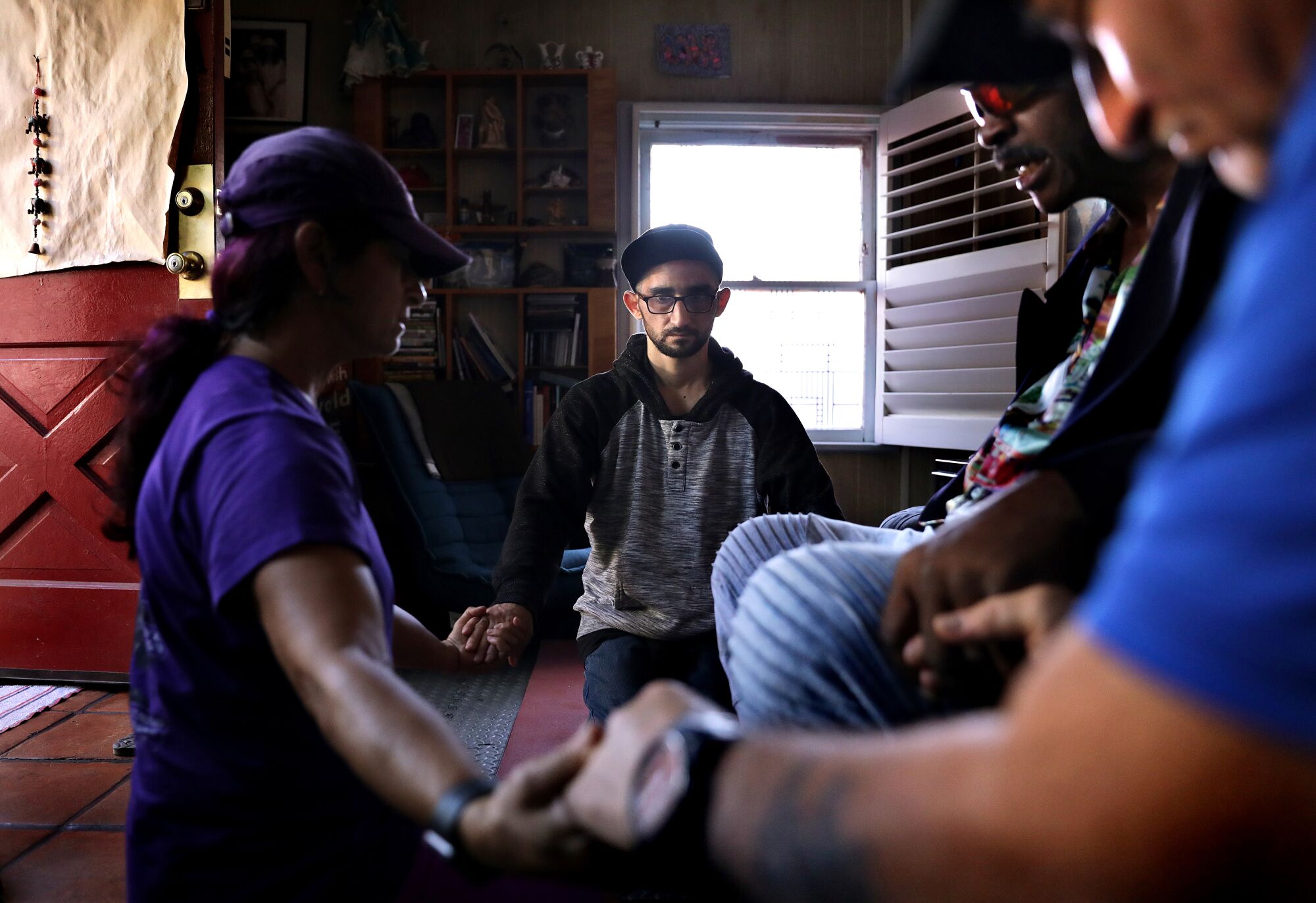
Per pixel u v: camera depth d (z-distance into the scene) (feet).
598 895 3.02
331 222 2.85
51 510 9.11
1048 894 0.88
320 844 2.74
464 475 13.14
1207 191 2.00
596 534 6.52
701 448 6.42
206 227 8.62
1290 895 0.78
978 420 13.78
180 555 2.59
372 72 14.76
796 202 16.42
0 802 6.61
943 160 14.29
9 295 8.93
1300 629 0.74
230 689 2.64
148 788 2.79
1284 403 0.77
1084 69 1.24
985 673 1.97
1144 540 0.87
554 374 15.64
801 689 2.24
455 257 3.13
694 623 6.22
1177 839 0.80
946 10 1.35
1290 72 0.94
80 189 8.66
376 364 15.01
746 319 16.43
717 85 16.02
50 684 9.21
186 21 8.57
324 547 2.32
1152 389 2.08
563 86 15.71
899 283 15.33
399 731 1.98
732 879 1.21
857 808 1.03
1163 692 0.80
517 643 4.26
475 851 1.77
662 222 16.28
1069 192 2.52
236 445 2.49
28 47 8.65
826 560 2.35
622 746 1.50
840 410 16.48
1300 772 0.75
